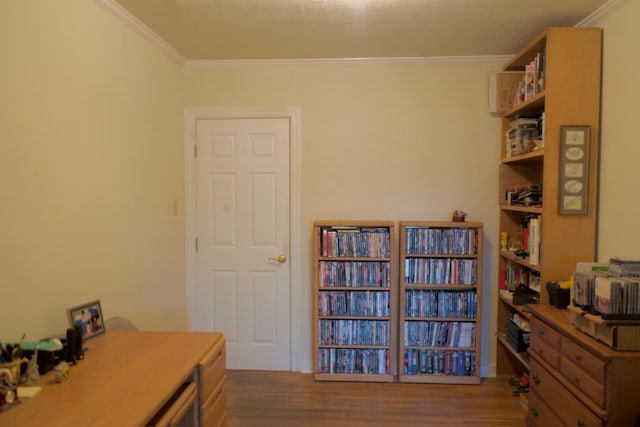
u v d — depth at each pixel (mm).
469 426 2438
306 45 2807
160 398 1205
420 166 3131
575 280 1855
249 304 3254
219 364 1729
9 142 1441
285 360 3250
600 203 2270
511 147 2896
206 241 3246
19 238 1491
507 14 2307
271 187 3203
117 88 2172
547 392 2018
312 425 2453
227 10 2248
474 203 3117
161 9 2223
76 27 1819
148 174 2543
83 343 1651
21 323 1504
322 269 2988
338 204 3172
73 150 1800
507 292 2969
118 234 2180
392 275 2949
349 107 3141
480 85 3076
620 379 1530
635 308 1583
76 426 1044
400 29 2531
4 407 1126
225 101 3172
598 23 2287
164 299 2781
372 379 2998
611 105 2178
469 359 2967
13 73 1456
